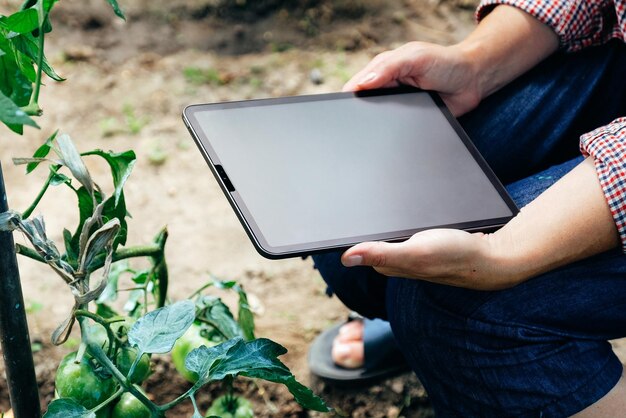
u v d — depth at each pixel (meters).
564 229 1.44
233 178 1.46
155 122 2.96
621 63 1.87
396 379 2.16
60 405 1.30
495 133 1.88
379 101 1.71
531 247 1.44
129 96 3.05
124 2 3.38
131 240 2.55
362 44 3.35
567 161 1.79
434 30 3.43
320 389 2.17
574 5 1.82
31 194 2.66
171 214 2.67
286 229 1.39
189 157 2.87
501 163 1.89
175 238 2.59
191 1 3.40
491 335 1.54
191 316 1.36
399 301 1.67
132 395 1.48
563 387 1.54
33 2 1.35
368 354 2.12
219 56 3.25
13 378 1.42
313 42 3.35
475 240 1.40
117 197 1.38
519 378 1.55
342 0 3.46
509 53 1.85
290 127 1.59
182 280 2.45
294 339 2.31
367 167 1.53
